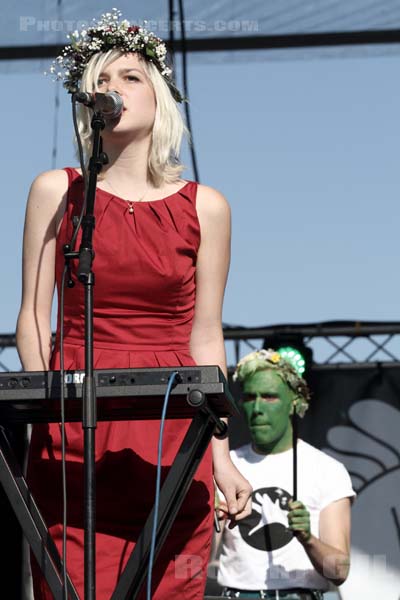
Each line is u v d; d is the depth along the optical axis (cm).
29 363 533
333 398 1224
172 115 550
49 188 539
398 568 1141
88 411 442
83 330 521
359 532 1166
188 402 433
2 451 476
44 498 516
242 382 934
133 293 521
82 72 566
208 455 534
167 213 537
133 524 511
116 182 543
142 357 518
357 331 1260
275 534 875
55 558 469
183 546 518
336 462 917
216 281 556
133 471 509
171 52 1128
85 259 469
